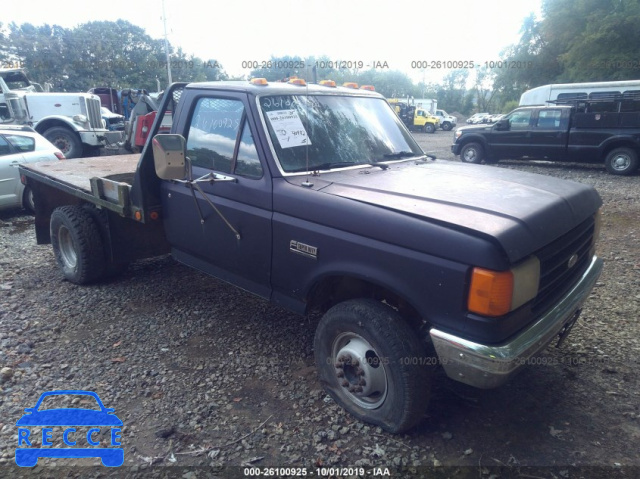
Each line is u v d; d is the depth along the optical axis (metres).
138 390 3.37
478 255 2.37
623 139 12.62
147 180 4.17
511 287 2.39
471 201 2.78
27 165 6.19
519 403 3.24
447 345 2.51
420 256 2.56
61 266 5.35
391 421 2.85
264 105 3.46
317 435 2.93
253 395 3.32
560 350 3.84
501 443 2.88
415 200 2.82
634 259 5.91
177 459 2.76
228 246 3.64
